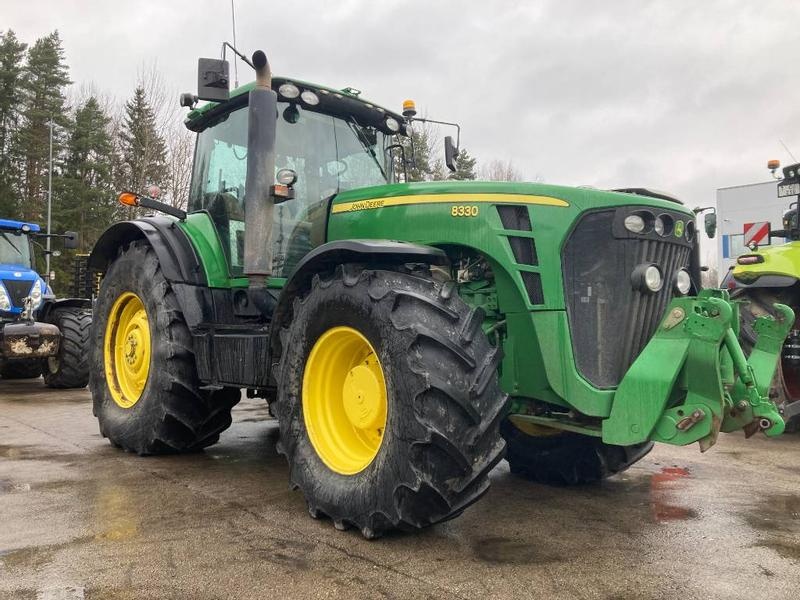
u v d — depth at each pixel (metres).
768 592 2.28
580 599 2.20
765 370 2.80
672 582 2.36
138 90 28.52
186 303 4.09
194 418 4.20
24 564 2.46
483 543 2.75
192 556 2.54
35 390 8.21
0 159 34.84
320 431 3.09
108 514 3.06
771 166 6.13
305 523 2.95
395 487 2.59
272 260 3.93
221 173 4.50
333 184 4.27
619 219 2.92
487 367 2.65
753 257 5.49
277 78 4.03
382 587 2.27
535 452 3.80
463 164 21.06
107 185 34.09
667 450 4.88
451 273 3.26
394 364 2.65
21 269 8.98
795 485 3.83
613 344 2.90
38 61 36.53
